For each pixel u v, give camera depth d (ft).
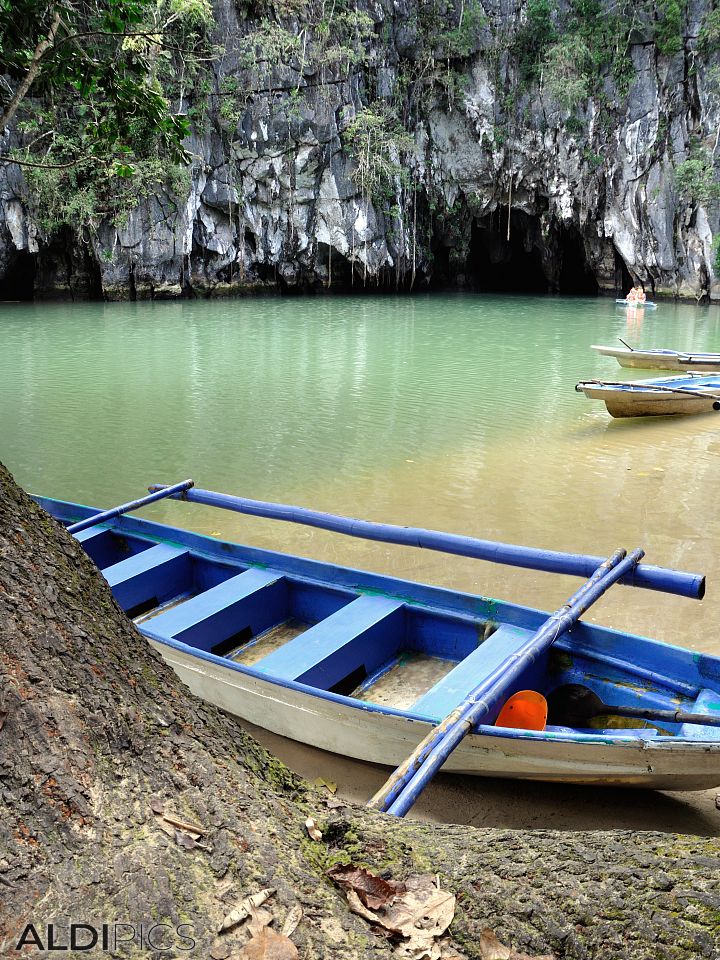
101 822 4.59
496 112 123.44
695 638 17.19
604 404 42.04
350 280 127.03
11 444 33.63
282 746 13.89
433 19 120.78
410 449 33.22
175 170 102.06
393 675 15.01
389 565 21.47
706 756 10.62
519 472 29.91
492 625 14.55
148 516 25.13
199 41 104.73
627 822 11.91
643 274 120.57
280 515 17.47
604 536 23.41
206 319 85.10
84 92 20.62
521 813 12.16
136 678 5.44
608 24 115.75
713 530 23.77
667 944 4.20
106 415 39.22
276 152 111.65
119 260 105.81
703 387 40.16
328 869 5.08
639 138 116.06
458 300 114.11
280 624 17.04
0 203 95.91
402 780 8.93
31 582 5.32
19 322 80.74
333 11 110.83
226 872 4.63
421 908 4.79
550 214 126.72
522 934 4.55
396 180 119.24
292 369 53.21
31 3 18.74
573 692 13.51
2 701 4.72
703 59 110.83
